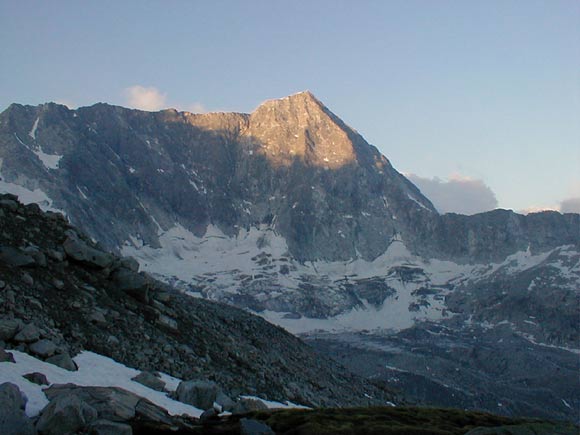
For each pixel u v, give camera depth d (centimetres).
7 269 6919
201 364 8144
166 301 9769
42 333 6025
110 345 6900
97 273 8394
